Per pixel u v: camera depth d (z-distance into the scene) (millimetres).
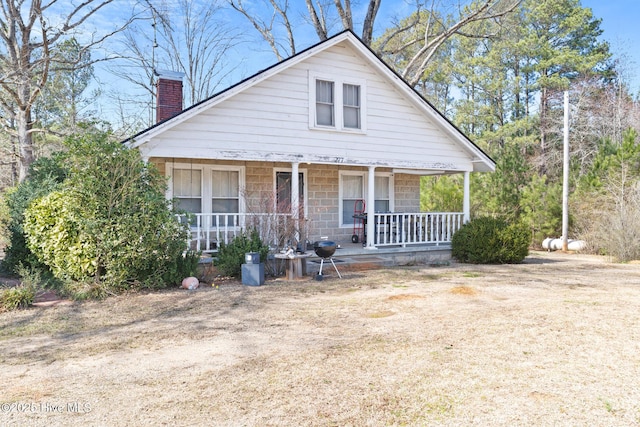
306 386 3443
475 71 31422
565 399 3123
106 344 4715
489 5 17250
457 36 31016
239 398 3252
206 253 9578
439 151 12453
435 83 33875
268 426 2824
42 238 7758
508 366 3771
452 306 6152
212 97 9242
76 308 6457
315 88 10719
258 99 9984
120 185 7496
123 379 3678
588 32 28641
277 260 9297
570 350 4145
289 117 10352
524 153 28203
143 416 2990
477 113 30891
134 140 8539
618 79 28922
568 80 27266
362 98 11328
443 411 2988
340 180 13172
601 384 3363
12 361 4191
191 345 4613
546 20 28125
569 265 11039
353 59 11242
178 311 6207
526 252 11461
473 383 3434
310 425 2834
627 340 4398
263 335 4926
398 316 5664
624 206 12828
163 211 7664
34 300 6988
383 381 3512
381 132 11555
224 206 11516
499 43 28328
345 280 8594
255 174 11820
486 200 16594
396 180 14344
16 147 15820
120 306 6555
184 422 2896
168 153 9008
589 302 6211
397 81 11492
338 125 10969
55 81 17281
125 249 7199
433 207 17031
